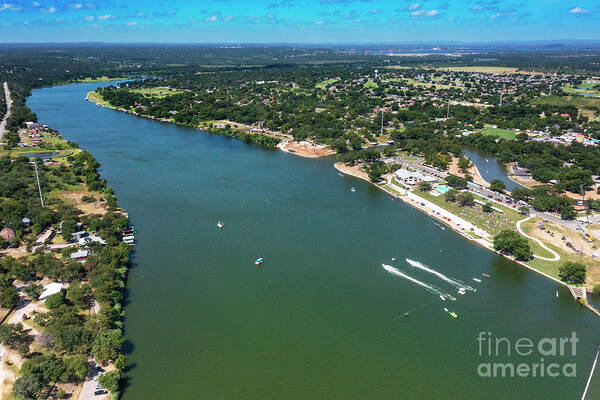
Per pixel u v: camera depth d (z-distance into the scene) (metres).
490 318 174.75
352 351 155.12
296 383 140.62
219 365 146.62
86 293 170.88
